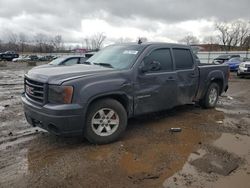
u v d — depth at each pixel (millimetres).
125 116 4762
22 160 3973
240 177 3572
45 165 3807
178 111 7004
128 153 4238
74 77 4219
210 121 6152
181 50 6012
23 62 46656
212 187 3312
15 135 5047
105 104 4484
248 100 9258
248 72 18000
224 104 8281
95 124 4473
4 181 3383
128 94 4793
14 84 13766
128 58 5125
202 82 6637
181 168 3779
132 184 3338
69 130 4152
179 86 5816
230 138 5047
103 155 4145
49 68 4848
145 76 5043
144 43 5527
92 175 3537
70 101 4082
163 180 3451
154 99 5277
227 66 7680
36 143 4637
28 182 3357
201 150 4430
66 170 3658
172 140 4852
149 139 4871
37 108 4254
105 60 5371
